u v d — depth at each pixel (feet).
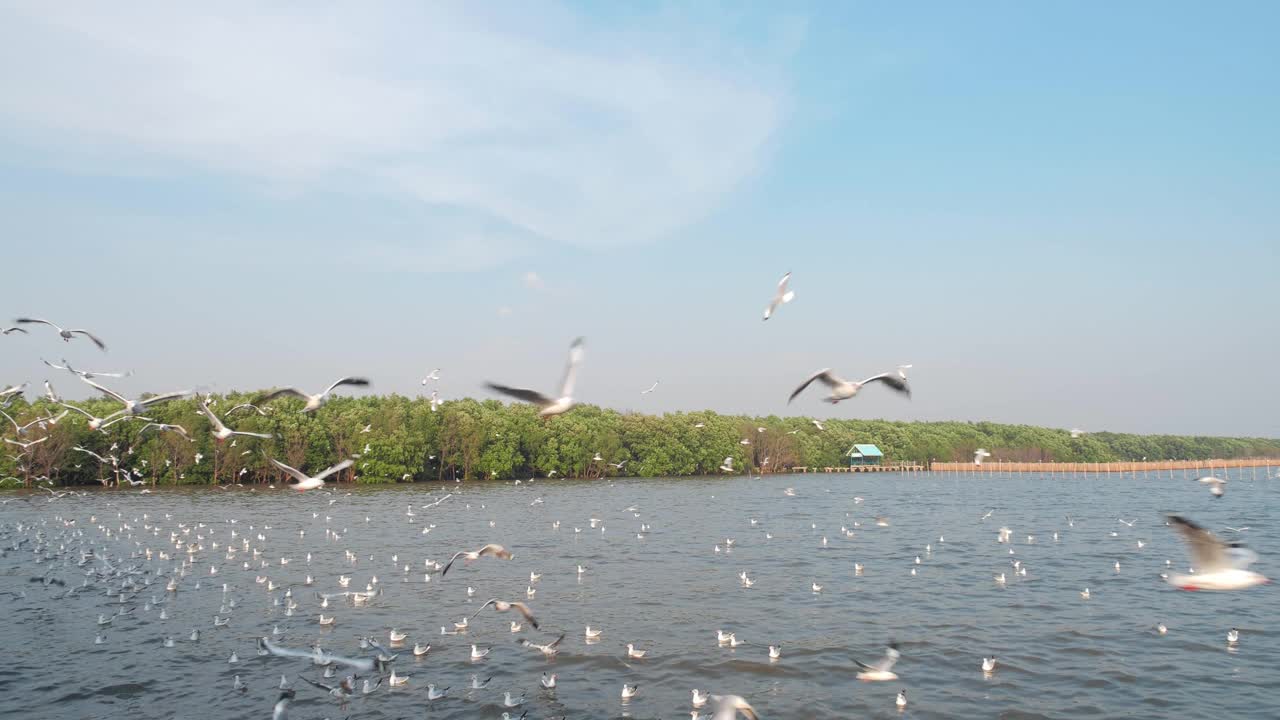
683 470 605.31
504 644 123.65
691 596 157.28
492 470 524.93
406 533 251.60
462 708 98.02
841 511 328.90
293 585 167.53
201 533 247.50
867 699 100.32
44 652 119.75
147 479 437.17
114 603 149.79
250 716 95.81
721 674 109.81
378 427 484.33
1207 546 53.72
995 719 93.76
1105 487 498.28
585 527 268.21
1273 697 99.35
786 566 191.21
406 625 134.82
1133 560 196.75
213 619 138.72
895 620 137.39
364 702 100.01
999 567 188.55
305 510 320.91
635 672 110.83
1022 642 123.34
